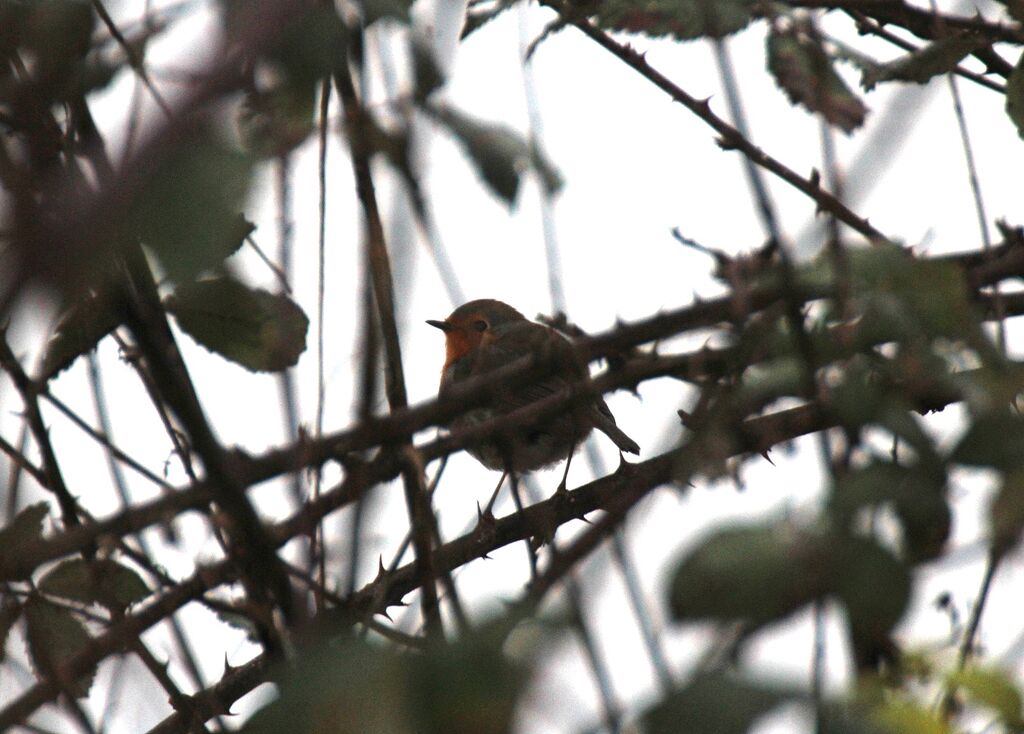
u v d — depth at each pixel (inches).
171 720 225.1
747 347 148.7
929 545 116.7
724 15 164.9
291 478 174.9
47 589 208.2
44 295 83.7
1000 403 126.4
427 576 158.9
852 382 128.3
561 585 114.9
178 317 175.2
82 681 209.2
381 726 89.7
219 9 94.3
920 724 107.6
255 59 95.8
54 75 125.5
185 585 195.3
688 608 99.0
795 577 100.3
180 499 167.5
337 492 174.4
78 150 141.1
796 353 138.5
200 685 198.7
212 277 171.0
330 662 94.5
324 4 122.6
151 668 203.9
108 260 97.3
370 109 143.7
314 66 119.1
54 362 201.2
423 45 135.1
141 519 167.2
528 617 95.5
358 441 171.0
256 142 121.6
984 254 182.7
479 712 89.7
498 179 127.0
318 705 91.4
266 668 214.4
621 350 173.0
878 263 144.2
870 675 117.8
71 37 125.4
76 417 209.3
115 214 85.7
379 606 219.5
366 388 170.2
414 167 143.7
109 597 209.8
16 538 191.0
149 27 126.6
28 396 210.7
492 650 92.5
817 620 105.0
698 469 136.4
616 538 121.0
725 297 161.0
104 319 196.9
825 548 103.4
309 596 183.0
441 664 91.9
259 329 175.9
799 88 167.3
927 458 121.0
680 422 151.6
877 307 139.2
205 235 89.8
